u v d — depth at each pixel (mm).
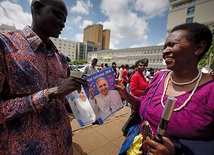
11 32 803
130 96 1241
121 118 3609
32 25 900
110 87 1118
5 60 725
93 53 68562
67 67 1208
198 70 845
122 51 52688
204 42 777
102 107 1051
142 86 2820
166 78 979
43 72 868
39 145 805
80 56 95000
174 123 751
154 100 918
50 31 873
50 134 870
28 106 718
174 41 792
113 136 2715
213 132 713
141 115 1023
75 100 1102
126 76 5738
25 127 783
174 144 713
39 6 824
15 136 763
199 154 654
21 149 763
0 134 773
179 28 819
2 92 766
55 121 928
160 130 633
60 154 925
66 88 768
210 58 8219
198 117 704
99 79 1057
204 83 772
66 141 991
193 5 30453
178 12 33156
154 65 39375
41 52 885
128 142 1057
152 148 663
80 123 1031
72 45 91375
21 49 786
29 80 786
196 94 747
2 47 719
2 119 729
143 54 43938
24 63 771
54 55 1006
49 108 895
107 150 2301
